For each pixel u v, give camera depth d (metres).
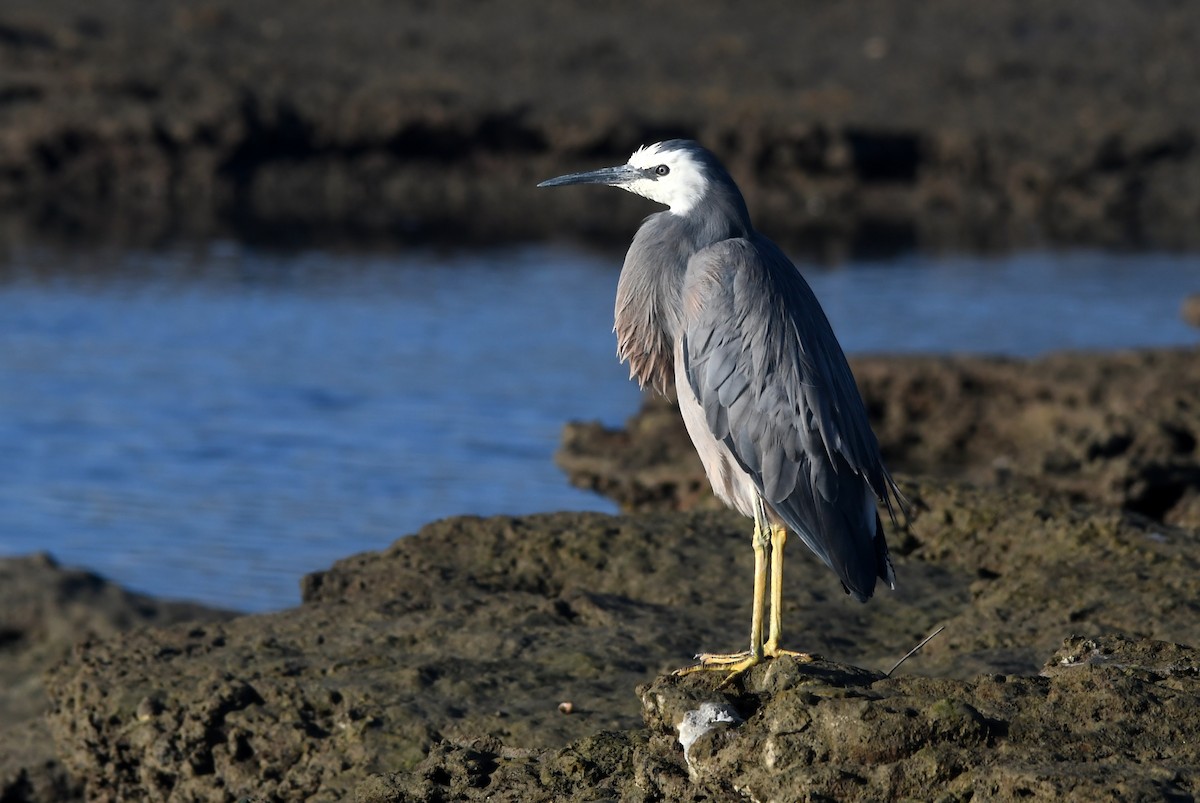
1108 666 6.21
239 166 46.12
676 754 6.23
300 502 17.66
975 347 27.20
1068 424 18.11
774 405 7.05
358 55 55.22
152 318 28.08
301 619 9.00
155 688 8.21
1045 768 5.41
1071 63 59.44
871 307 31.28
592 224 43.75
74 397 22.39
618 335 7.73
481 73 54.34
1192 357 19.75
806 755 5.76
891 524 10.12
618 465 16.23
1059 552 9.45
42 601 13.34
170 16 56.31
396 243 38.59
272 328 27.48
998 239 42.72
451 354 25.70
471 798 6.61
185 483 18.31
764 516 7.11
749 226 7.64
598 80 54.56
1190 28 64.06
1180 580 8.68
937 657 8.15
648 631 8.52
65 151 44.94
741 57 58.50
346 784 7.25
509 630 8.57
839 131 48.53
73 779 9.79
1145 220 47.03
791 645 8.40
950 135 49.03
